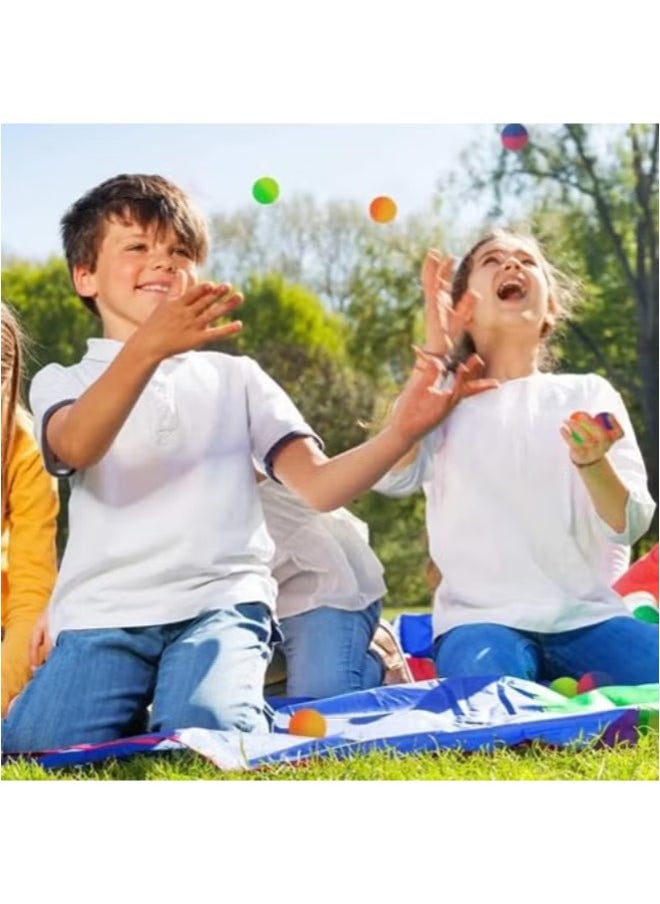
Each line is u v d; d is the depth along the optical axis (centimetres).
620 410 457
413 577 1738
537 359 470
